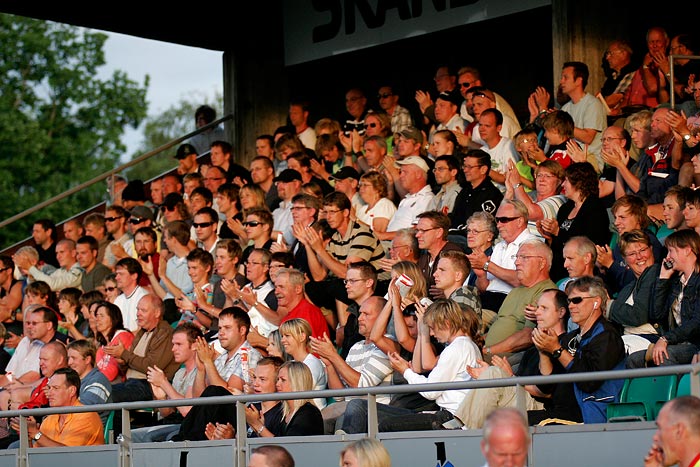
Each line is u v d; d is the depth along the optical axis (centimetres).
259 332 1911
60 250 2519
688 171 1780
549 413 1397
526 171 2088
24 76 7088
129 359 1923
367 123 2369
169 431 1709
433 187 2166
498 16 2383
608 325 1395
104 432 1781
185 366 1838
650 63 2114
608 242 1738
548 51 2450
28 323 2125
